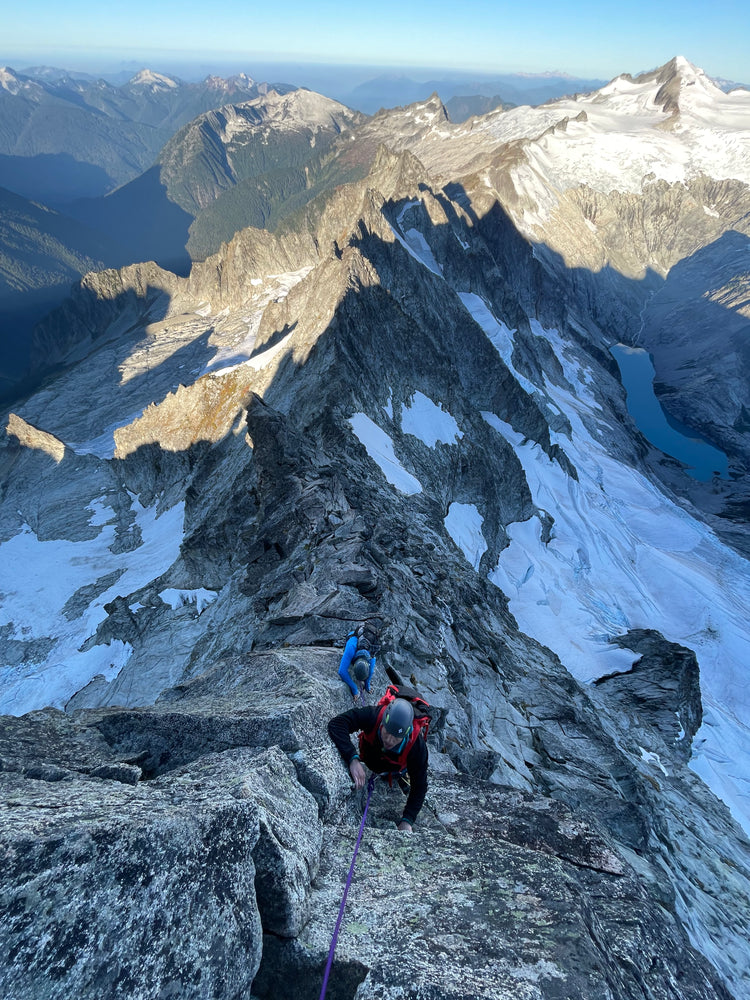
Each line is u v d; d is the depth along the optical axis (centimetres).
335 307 7038
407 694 507
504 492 10669
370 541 1803
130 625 5881
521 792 564
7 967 229
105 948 256
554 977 316
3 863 253
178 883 294
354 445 5206
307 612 1022
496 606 2880
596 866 466
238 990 290
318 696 570
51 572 9731
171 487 10488
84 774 439
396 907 368
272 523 2414
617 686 4922
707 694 9812
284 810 405
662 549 14788
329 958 310
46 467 13862
